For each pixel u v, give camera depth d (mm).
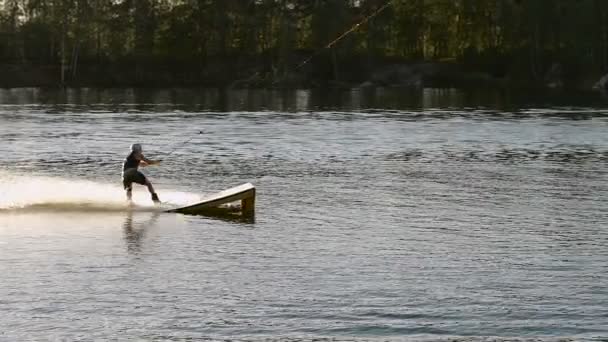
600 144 66500
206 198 37594
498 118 96312
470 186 44875
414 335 22359
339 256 29531
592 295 25250
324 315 23625
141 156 38312
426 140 70000
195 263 28469
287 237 32344
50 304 24312
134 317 23422
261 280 26578
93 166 52188
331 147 64375
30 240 31406
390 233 33219
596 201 40250
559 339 22125
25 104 126812
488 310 24031
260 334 22359
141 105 125125
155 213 36688
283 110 113125
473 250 30469
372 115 102375
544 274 27375
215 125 86688
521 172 50375
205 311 23891
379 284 26234
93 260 28719
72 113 105312
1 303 24344
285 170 51062
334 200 40438
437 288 25875
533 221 35594
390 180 47000
